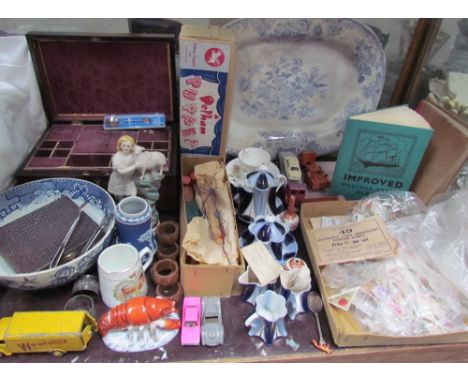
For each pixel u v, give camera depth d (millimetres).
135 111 809
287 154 863
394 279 624
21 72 682
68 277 554
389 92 894
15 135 675
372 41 754
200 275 581
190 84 676
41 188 672
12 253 596
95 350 537
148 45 712
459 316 598
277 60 779
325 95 839
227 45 630
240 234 709
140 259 574
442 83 816
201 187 708
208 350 551
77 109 793
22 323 509
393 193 762
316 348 566
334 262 638
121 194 654
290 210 726
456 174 689
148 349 543
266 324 549
